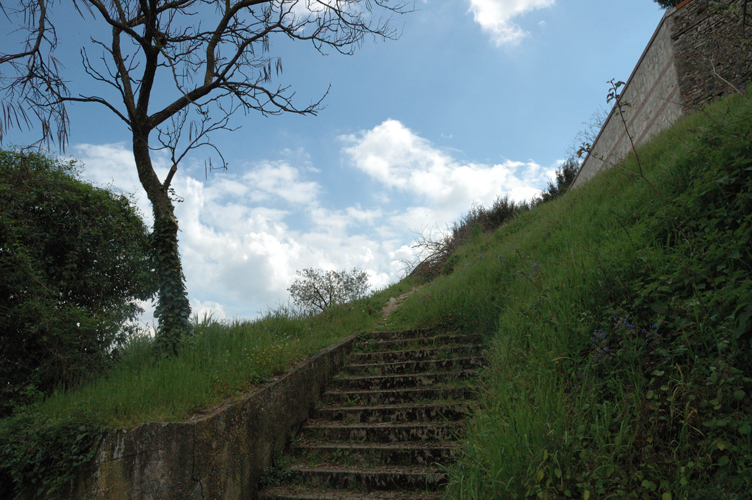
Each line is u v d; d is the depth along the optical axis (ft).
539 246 24.80
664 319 11.27
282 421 16.12
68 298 21.08
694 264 11.61
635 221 17.85
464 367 19.40
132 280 23.35
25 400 17.21
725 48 27.61
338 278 47.55
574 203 29.37
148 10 19.20
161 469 11.94
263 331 24.29
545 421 10.00
